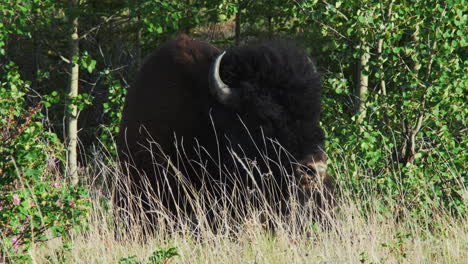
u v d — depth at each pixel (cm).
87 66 3728
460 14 3084
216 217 2573
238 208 2569
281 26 4303
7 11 3453
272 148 2480
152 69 2869
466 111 3183
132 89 2911
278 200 2442
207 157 2730
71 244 2223
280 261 2159
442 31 3177
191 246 2355
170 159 2764
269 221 2453
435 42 3183
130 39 5238
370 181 3027
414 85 3216
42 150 2309
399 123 3328
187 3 3897
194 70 2805
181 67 2814
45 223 2102
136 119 2817
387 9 3288
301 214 2378
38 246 2359
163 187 2692
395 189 3064
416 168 3131
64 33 4100
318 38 3769
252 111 2547
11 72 3466
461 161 3130
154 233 2656
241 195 2562
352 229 2261
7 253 1928
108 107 3822
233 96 2605
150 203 2620
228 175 2630
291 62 2603
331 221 2262
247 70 2633
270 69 2584
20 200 2047
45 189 2195
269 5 4169
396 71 3331
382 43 3372
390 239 2302
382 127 3328
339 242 2188
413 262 2089
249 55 2666
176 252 1998
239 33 4775
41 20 3797
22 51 5075
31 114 2475
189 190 2753
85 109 5031
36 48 4959
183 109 2759
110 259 2188
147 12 3644
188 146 2748
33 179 2136
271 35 4572
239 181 2570
